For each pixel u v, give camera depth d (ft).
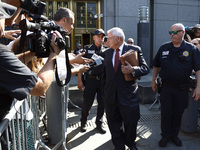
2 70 2.81
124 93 7.67
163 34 34.47
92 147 8.93
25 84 2.98
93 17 30.45
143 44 27.81
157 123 11.54
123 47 8.05
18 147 4.84
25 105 5.41
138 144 9.12
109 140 9.55
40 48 3.63
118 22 29.71
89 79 10.25
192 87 8.61
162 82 8.87
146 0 30.17
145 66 7.88
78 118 12.30
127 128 7.89
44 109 10.73
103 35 10.43
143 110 13.65
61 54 6.27
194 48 8.34
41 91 3.35
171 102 8.66
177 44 8.42
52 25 4.08
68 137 9.82
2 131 3.40
